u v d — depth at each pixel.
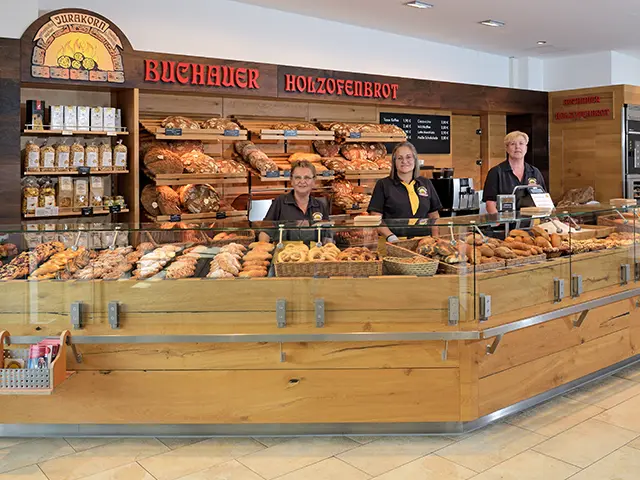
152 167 5.23
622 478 3.00
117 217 5.53
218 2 5.99
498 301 3.45
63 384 3.34
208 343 3.32
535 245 3.71
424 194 4.63
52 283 3.26
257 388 3.36
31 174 4.76
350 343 3.35
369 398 3.38
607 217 4.27
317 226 3.36
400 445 3.36
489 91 7.88
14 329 3.29
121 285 3.26
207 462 3.18
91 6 5.30
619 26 7.10
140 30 5.56
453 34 7.43
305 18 6.61
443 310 3.30
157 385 3.35
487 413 3.50
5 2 4.58
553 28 7.17
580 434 3.49
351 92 6.46
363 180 6.99
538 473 3.05
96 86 4.96
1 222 4.59
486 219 3.57
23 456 3.23
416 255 3.33
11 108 4.58
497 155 8.59
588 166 8.45
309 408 3.38
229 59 5.76
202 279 3.25
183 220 5.33
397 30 7.22
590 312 4.09
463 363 3.38
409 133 7.52
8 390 3.09
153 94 5.55
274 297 3.26
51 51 4.70
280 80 5.93
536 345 3.74
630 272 4.41
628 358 4.57
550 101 8.70
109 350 3.32
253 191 6.09
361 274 3.27
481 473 3.06
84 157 4.99
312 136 6.15
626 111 8.09
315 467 3.12
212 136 5.53
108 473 3.06
